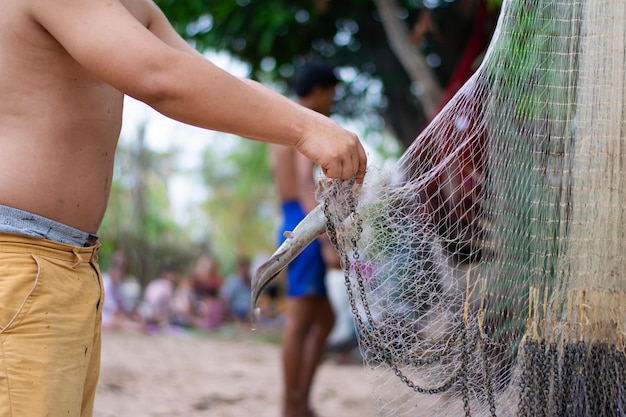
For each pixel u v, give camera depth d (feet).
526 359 6.10
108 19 5.65
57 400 5.96
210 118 5.67
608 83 6.00
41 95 6.15
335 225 6.21
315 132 5.88
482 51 14.75
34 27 6.00
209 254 53.06
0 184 6.05
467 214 6.36
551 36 6.20
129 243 47.11
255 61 26.48
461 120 6.42
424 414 6.60
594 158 6.02
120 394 15.88
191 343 27.53
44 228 6.14
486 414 6.38
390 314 6.44
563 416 6.04
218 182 85.87
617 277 5.99
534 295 6.16
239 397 16.10
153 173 64.90
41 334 5.95
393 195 6.41
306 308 13.60
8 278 5.92
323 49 26.91
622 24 5.99
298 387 13.85
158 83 5.55
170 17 24.64
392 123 28.76
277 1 23.98
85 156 6.39
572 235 6.09
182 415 14.28
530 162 6.24
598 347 6.00
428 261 6.41
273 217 86.69
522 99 6.27
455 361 6.39
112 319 33.04
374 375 6.68
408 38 22.08
